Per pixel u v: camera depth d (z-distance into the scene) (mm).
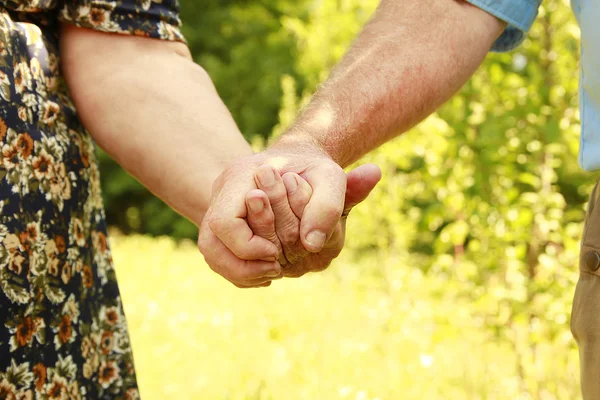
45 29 1443
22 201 1272
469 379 3031
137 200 11719
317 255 1243
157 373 3797
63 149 1380
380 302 4219
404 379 3252
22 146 1286
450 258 3566
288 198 1111
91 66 1466
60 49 1486
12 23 1336
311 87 6082
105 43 1479
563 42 3373
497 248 3400
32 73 1353
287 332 4512
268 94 11039
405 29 1392
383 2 1475
